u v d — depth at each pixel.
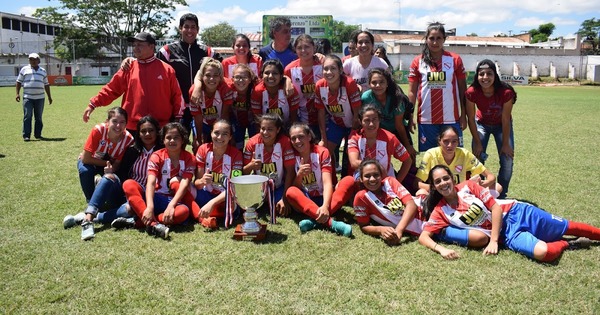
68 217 4.49
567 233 3.99
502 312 2.93
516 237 3.86
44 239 4.18
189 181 4.80
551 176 6.60
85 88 32.62
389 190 4.46
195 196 4.88
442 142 4.80
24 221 4.65
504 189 5.49
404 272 3.50
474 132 5.60
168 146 4.73
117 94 5.88
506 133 5.39
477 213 4.02
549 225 3.94
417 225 4.36
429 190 4.47
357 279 3.39
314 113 6.14
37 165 7.25
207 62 5.39
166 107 5.74
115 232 4.39
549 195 5.62
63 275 3.46
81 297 3.15
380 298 3.11
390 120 5.69
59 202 5.31
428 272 3.49
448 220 4.13
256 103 5.69
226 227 4.48
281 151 5.05
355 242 4.15
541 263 3.64
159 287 3.28
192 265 3.63
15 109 16.44
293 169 5.05
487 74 5.19
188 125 6.75
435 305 3.02
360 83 6.48
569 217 4.80
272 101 5.64
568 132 11.31
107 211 4.73
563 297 3.10
